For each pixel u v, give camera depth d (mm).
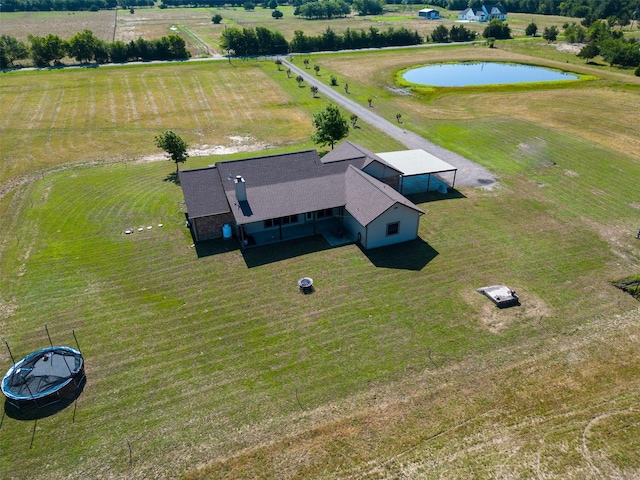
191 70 91688
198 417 20875
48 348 23797
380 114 66438
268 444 19594
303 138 57219
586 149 52531
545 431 19984
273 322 26625
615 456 18859
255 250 33875
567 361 23625
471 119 64125
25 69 91375
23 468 18703
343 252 33500
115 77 85875
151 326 26375
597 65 96250
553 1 184750
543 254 32875
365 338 25328
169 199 41281
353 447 19391
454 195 42000
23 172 47219
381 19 176750
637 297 28375
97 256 32969
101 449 19500
